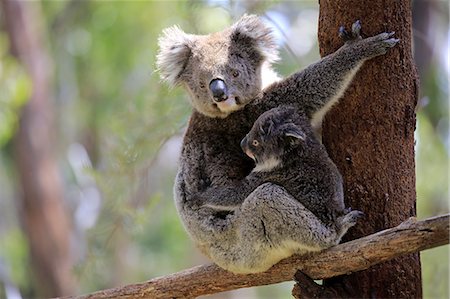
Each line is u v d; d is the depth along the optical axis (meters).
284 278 9.67
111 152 18.70
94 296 10.72
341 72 9.63
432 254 19.11
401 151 9.50
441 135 24.28
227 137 10.91
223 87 10.80
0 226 34.59
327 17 9.99
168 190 29.11
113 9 31.41
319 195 9.48
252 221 9.56
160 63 11.77
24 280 31.31
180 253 31.02
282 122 9.83
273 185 9.52
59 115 33.81
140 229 18.69
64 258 28.53
